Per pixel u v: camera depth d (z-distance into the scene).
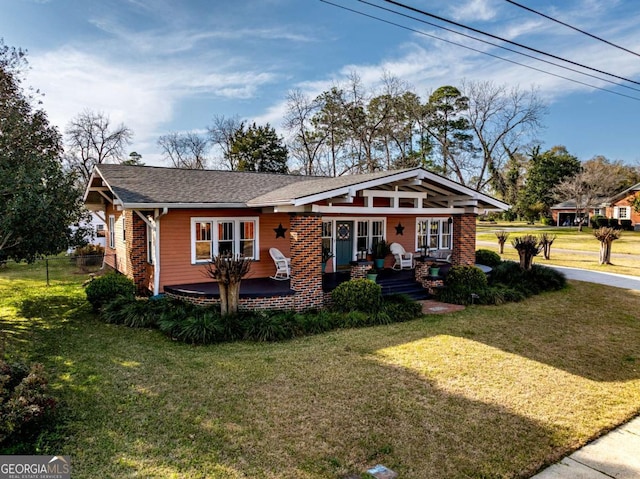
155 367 6.86
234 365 6.98
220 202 11.54
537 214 53.97
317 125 41.25
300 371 6.74
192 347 7.99
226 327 8.55
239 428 4.89
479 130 40.25
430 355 7.59
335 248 14.73
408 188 13.57
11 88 13.63
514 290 12.75
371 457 4.34
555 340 8.58
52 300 12.39
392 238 16.23
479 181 41.06
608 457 4.44
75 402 5.52
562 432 4.92
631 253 25.52
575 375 6.71
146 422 5.00
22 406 4.50
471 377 6.56
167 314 9.49
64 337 8.59
